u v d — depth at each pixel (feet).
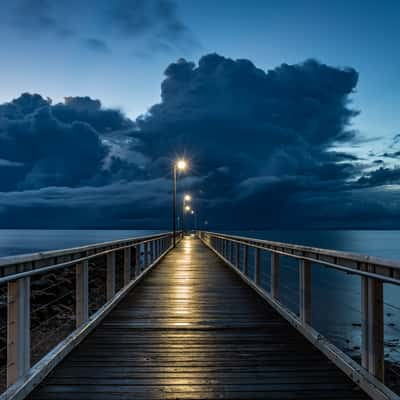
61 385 11.66
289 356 14.28
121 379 12.12
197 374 12.55
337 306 64.18
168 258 56.39
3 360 24.02
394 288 91.35
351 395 11.05
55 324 30.68
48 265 12.99
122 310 21.86
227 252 50.93
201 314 20.97
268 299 23.61
